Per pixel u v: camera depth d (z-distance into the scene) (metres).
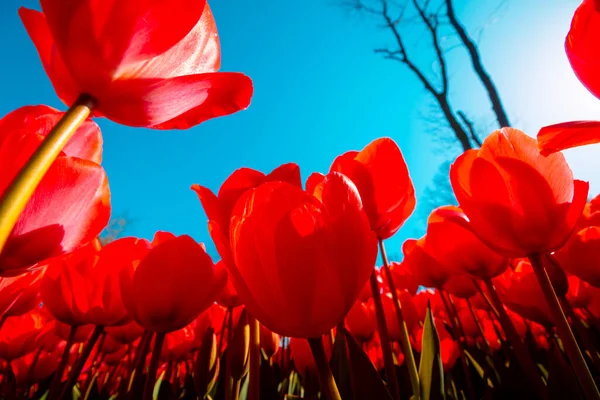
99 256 0.28
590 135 0.16
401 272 0.54
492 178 0.22
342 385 0.27
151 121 0.17
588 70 0.17
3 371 0.51
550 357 0.24
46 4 0.15
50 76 0.17
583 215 0.38
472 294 0.41
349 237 0.16
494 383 0.33
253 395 0.24
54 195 0.16
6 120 0.17
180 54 0.17
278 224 0.16
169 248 0.24
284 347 0.48
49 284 0.27
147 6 0.15
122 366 0.54
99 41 0.15
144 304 0.24
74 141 0.19
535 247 0.22
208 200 0.20
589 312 0.39
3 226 0.12
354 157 0.28
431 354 0.27
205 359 0.28
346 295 0.16
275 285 0.16
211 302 0.25
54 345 0.50
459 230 0.30
